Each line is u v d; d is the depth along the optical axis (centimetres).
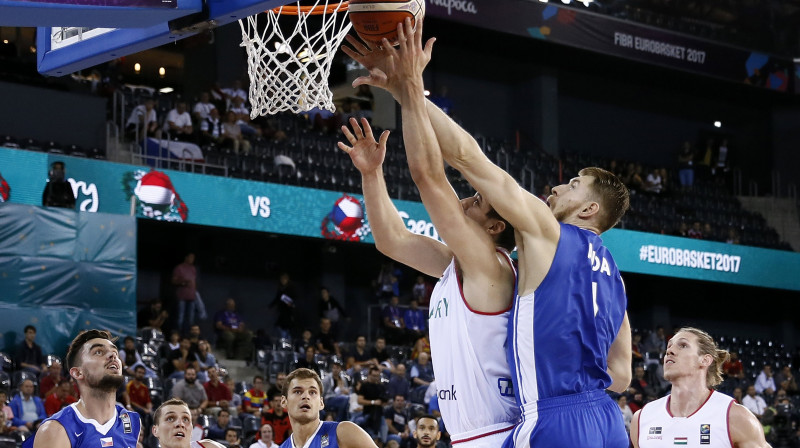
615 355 319
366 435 575
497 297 282
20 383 1198
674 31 2300
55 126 1617
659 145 2575
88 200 1488
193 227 1788
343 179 1888
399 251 323
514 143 2392
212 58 2075
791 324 2480
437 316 291
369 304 2028
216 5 414
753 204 2498
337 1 564
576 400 274
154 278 1811
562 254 279
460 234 276
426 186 276
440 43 2325
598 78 2512
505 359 283
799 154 2617
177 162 1719
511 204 275
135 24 413
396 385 1419
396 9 283
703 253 2106
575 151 2447
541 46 2330
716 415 511
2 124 1566
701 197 2364
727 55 2373
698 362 514
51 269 1396
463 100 2364
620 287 298
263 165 1814
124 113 1781
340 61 2053
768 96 2634
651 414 532
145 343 1445
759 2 2438
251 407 1318
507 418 285
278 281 1942
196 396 1239
